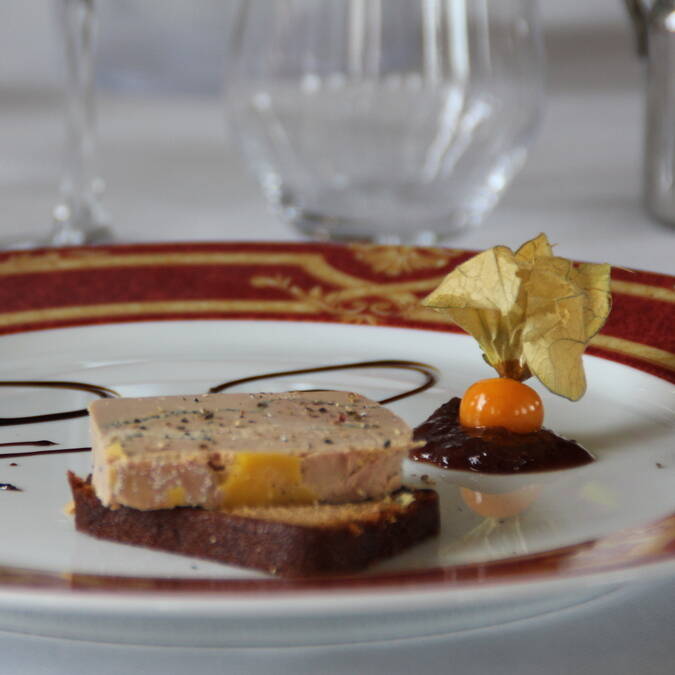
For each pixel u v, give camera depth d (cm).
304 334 58
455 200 75
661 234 75
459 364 56
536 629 44
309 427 48
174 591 41
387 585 42
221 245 63
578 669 43
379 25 79
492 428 51
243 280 60
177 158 98
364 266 61
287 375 56
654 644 44
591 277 51
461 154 78
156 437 47
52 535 47
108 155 98
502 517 48
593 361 55
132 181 90
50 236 76
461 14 79
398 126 79
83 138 80
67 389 55
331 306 59
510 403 51
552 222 77
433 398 54
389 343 57
